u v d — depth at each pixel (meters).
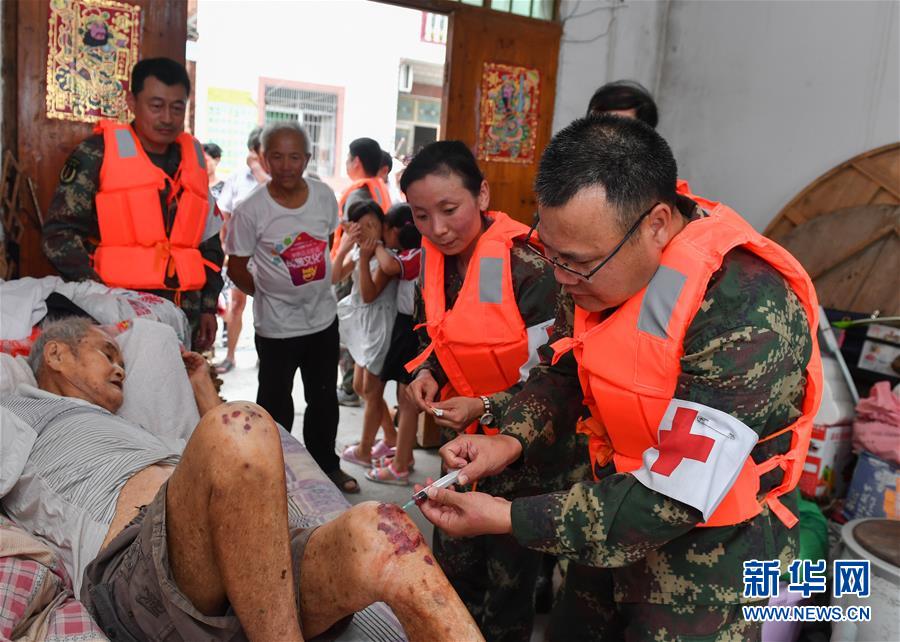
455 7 3.62
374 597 1.11
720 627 1.24
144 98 2.50
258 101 10.16
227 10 9.77
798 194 3.51
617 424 1.24
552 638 1.69
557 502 1.18
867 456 2.67
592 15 4.03
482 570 1.89
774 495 1.21
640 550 1.14
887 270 3.08
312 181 3.12
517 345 1.73
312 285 3.05
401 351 3.26
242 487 1.05
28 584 1.26
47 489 1.55
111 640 1.27
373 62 10.62
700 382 1.09
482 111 3.80
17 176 2.80
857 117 3.34
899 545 2.12
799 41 3.57
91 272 2.46
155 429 2.03
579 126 1.10
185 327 2.51
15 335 2.18
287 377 3.11
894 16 3.18
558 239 1.09
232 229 3.01
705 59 4.06
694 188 4.16
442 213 1.71
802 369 1.14
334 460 3.28
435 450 3.88
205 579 1.15
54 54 2.79
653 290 1.13
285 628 1.12
